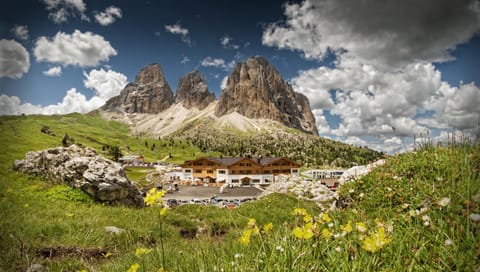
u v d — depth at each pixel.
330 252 3.02
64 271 6.84
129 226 11.85
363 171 12.78
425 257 2.70
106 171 19.34
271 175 123.25
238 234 5.92
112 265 6.09
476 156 4.37
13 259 6.66
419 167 7.08
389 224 3.59
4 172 18.94
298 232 2.94
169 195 78.81
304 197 25.00
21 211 12.38
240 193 85.56
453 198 3.29
